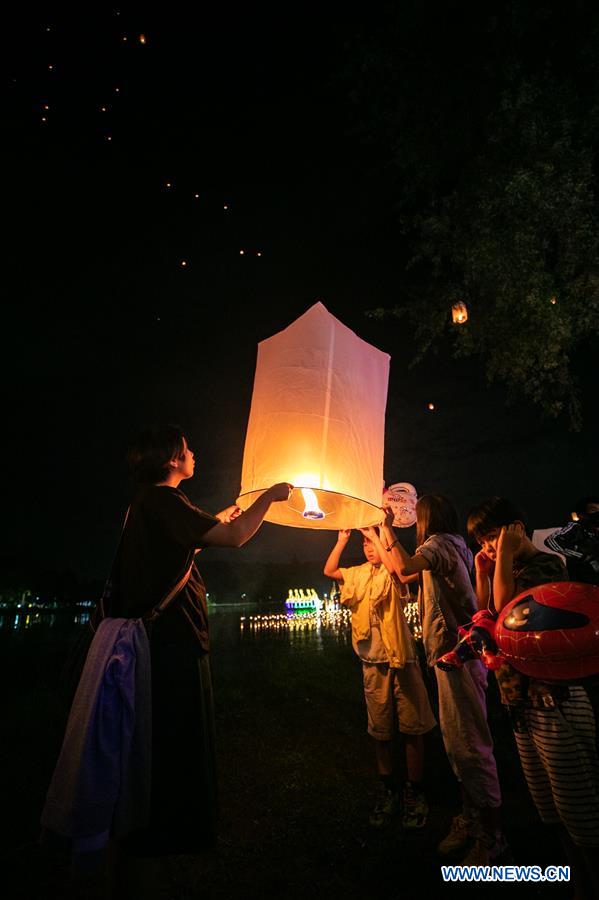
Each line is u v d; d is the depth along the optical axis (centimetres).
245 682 774
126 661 191
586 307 804
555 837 304
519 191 739
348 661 945
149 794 182
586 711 221
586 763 217
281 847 312
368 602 364
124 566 211
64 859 298
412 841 313
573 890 248
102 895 268
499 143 787
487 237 784
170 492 216
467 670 296
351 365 253
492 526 268
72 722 186
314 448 234
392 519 331
